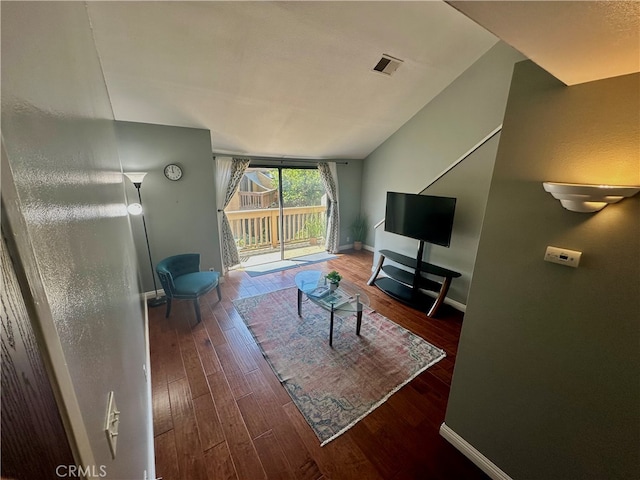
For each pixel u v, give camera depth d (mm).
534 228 1264
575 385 1217
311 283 3219
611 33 747
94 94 1296
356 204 6070
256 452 1710
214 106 3068
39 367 332
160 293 3709
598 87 1033
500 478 1537
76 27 1021
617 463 1139
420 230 3531
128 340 1264
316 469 1624
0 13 302
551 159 1180
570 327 1204
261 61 2514
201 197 3729
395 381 2289
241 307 3479
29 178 349
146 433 1533
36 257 344
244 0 1933
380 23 2359
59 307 413
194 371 2373
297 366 2449
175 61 2336
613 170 1037
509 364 1436
